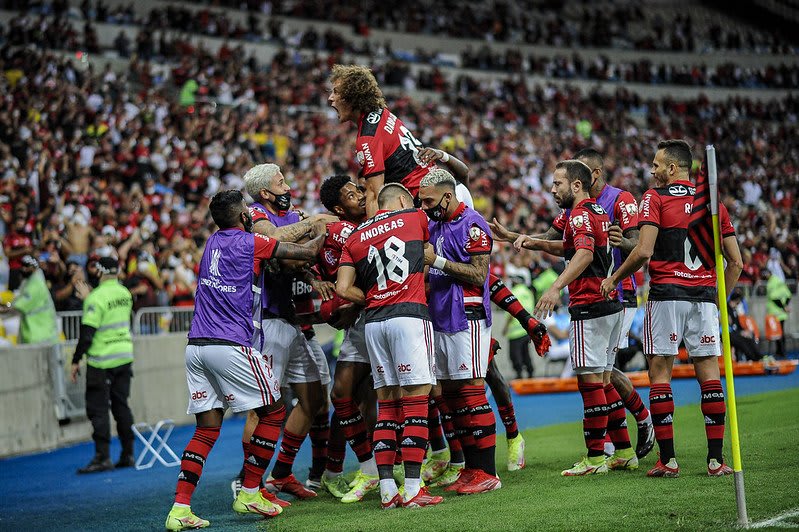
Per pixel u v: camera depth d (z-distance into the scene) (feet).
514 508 22.80
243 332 24.70
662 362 26.22
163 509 28.66
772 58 180.34
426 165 27.71
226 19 127.54
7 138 73.92
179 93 103.96
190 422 56.24
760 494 22.39
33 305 47.32
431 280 26.89
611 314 26.99
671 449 25.93
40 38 101.81
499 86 146.61
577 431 41.68
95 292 39.42
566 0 184.44
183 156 84.02
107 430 39.01
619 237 26.94
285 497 29.07
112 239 57.82
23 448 44.70
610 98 156.04
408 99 124.16
